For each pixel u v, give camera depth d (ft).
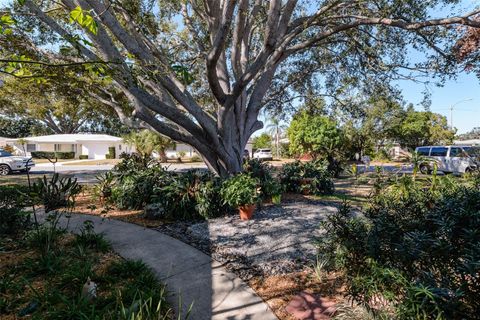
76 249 12.82
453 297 5.62
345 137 82.99
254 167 29.50
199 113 24.03
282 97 40.96
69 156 106.93
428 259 6.93
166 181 21.86
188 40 35.50
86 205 24.06
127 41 18.62
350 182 40.19
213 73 20.79
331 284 10.59
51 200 14.32
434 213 8.54
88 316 7.78
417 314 5.87
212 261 12.80
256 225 17.66
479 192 9.78
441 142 89.35
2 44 14.03
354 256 8.52
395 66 28.78
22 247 13.46
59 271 10.86
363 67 32.89
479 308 5.70
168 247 14.34
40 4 22.59
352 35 31.65
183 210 19.39
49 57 20.47
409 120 90.07
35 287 9.89
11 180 42.01
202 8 32.60
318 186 29.35
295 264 12.42
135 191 22.68
